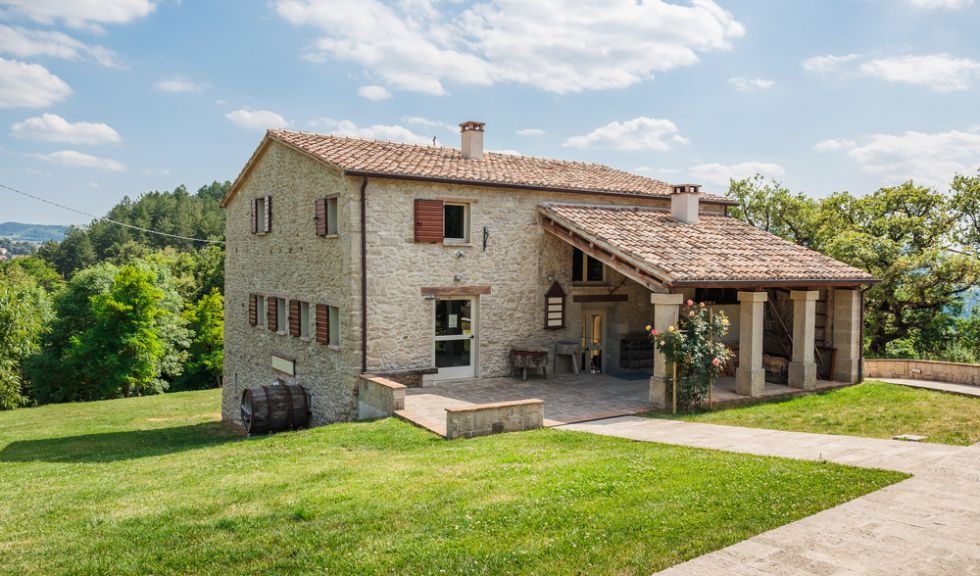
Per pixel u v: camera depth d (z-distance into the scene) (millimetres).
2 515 7219
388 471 8203
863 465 7684
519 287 16156
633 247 13789
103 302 33656
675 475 7277
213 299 43562
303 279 16484
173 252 70938
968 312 26125
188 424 20641
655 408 12844
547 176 17375
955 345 26219
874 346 27750
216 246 52688
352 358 14039
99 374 34062
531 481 7230
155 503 7363
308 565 5223
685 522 5703
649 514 5934
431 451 9500
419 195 14703
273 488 7703
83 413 23453
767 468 7516
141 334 34094
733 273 13398
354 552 5418
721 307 18328
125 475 9430
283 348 17875
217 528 6250
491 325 15812
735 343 17781
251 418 15062
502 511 6211
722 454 8523
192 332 40844
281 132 17266
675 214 17578
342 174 14297
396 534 5801
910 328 26812
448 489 7148
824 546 5098
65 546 5938
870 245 25297
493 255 15734
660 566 4836
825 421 11945
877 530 5434
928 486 6695
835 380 16391
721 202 19750
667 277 12406
